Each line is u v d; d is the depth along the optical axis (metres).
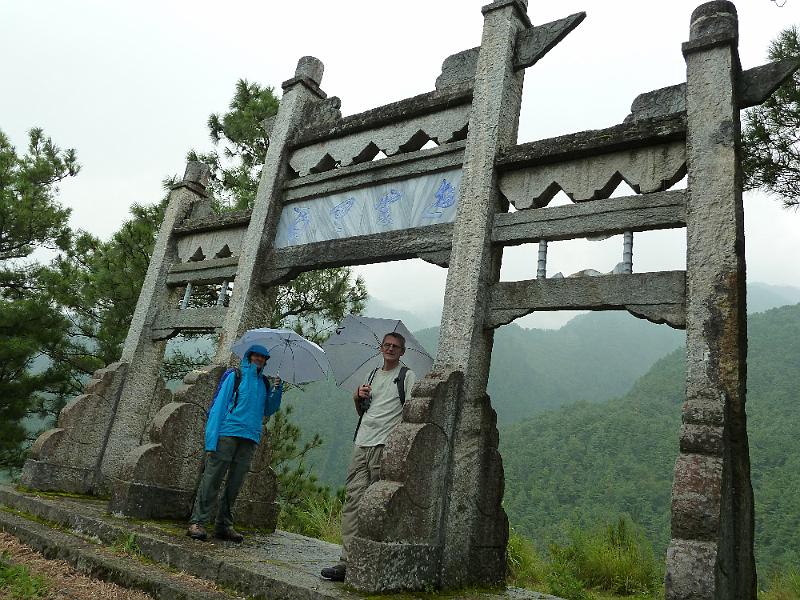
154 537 4.62
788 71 4.25
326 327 10.72
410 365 5.20
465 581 4.36
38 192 14.01
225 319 6.80
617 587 8.94
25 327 11.71
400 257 5.77
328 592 3.45
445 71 6.15
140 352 7.67
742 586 3.38
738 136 4.25
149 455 5.75
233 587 3.82
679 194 4.32
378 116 6.41
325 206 6.66
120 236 11.10
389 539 3.75
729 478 3.40
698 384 3.76
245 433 5.23
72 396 12.56
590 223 4.65
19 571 3.75
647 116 4.80
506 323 4.81
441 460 4.26
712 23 4.45
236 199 10.68
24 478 6.73
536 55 5.51
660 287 4.18
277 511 6.62
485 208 5.11
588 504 56.16
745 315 3.87
